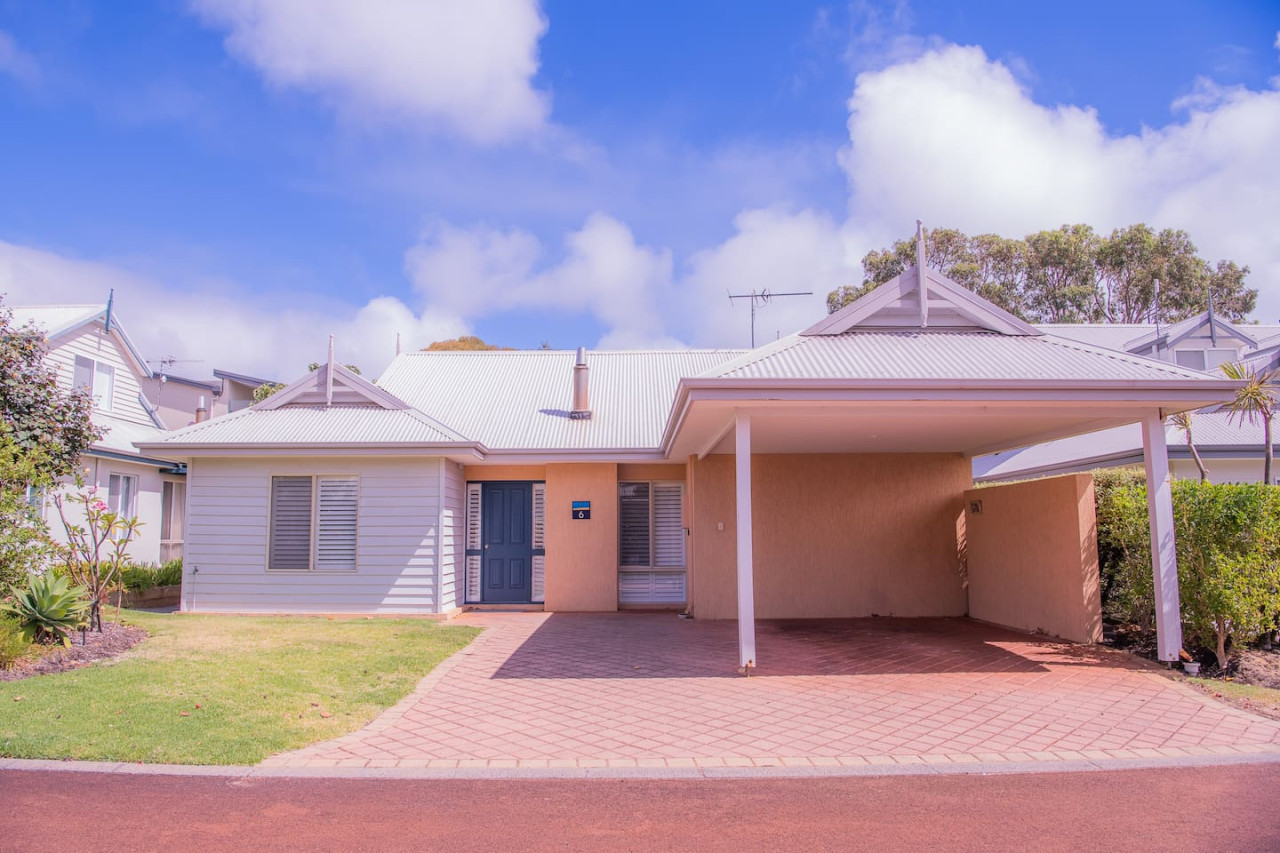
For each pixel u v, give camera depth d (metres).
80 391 13.53
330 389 14.47
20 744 5.68
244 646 9.27
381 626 11.55
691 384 8.34
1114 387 8.40
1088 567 10.34
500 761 5.71
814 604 13.56
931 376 8.50
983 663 9.21
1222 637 8.67
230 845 4.21
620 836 4.36
